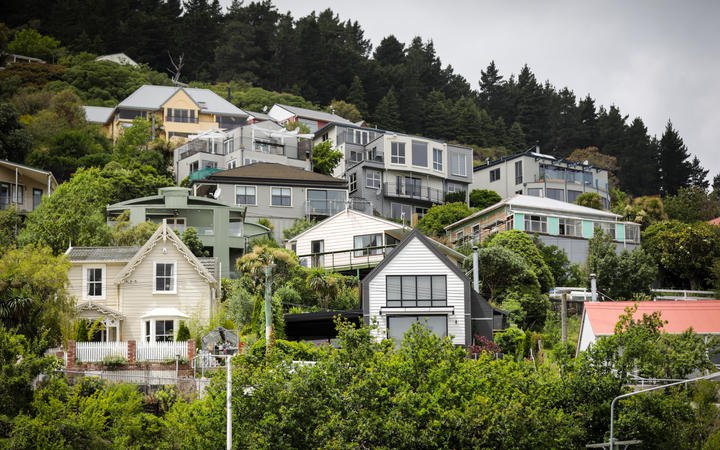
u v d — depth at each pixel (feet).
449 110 594.24
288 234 284.20
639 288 265.13
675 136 579.07
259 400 128.77
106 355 162.81
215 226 256.73
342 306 218.38
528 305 224.94
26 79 498.28
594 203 357.61
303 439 127.44
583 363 138.51
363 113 583.17
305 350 153.07
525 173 393.09
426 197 364.79
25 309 173.68
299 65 632.38
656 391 135.95
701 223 316.40
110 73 522.88
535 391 136.05
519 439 128.77
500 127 600.80
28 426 127.65
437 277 197.67
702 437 138.21
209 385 138.51
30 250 192.24
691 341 149.18
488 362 141.49
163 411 145.38
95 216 241.14
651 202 346.74
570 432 129.39
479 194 376.89
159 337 194.70
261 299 192.13
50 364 136.98
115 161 329.31
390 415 126.72
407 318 195.72
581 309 237.04
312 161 365.81
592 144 606.14
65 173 342.44
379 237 257.96
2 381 131.75
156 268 199.72
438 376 133.59
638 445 133.28
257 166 315.99
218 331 170.09
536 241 273.75
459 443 128.26
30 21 622.95
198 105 449.48
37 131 372.38
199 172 322.34
